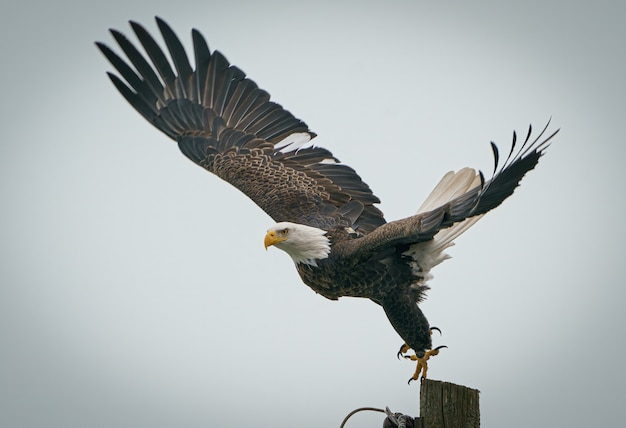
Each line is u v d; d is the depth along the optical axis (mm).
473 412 9109
